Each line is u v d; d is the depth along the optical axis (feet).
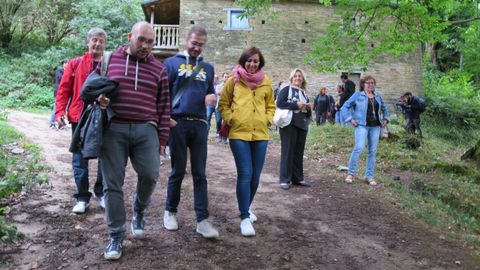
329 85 58.54
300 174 19.84
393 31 29.30
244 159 12.89
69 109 13.19
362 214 16.02
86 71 13.20
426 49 85.87
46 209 13.93
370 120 20.72
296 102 18.90
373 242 13.26
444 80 70.23
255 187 13.35
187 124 12.00
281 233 13.35
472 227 16.55
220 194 17.53
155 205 15.19
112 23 72.64
